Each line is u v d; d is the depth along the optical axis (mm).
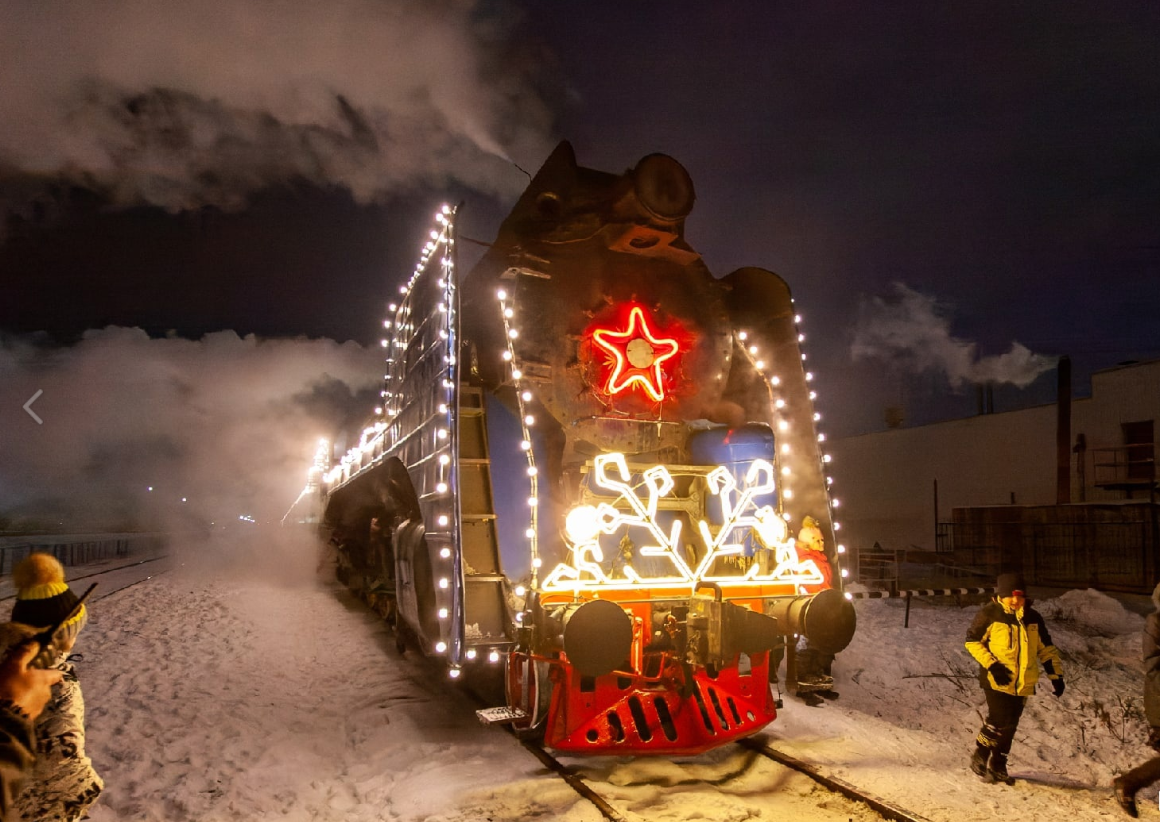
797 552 6523
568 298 6434
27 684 2105
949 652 8734
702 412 6953
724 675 5582
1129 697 6984
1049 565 20094
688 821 4258
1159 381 22453
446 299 5965
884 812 4387
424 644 6812
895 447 30266
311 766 5406
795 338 7113
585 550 5441
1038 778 5230
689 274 7125
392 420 8625
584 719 5055
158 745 5773
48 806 2508
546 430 6223
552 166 6703
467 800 4543
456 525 5297
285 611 12367
